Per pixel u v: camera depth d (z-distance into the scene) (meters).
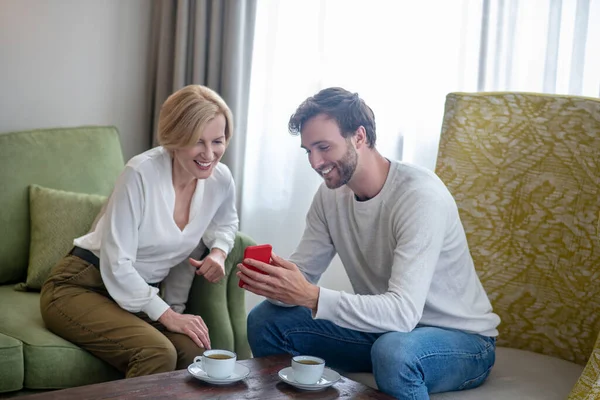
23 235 2.89
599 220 2.11
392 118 3.36
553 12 3.01
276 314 2.24
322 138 2.04
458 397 2.04
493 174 2.47
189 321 2.31
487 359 2.13
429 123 3.29
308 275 2.35
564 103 2.39
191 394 1.71
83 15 3.37
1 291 2.76
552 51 3.03
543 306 2.41
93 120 3.46
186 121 2.28
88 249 2.42
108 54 3.45
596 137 2.31
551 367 2.29
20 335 2.26
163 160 2.38
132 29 3.50
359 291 2.32
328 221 2.29
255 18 3.43
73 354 2.26
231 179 2.56
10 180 2.90
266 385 1.80
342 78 3.42
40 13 3.27
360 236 2.21
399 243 2.04
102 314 2.29
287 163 3.51
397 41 3.32
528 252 2.43
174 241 2.40
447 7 3.23
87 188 3.05
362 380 2.20
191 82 3.47
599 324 2.29
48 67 3.32
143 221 2.35
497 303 2.47
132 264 2.36
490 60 3.14
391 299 1.96
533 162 2.42
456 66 3.23
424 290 1.99
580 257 2.33
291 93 3.48
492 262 2.47
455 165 2.50
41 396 1.65
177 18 3.43
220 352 1.88
